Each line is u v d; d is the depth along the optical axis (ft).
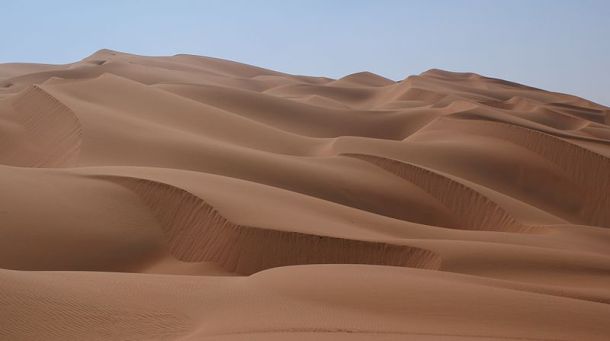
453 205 105.70
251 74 431.43
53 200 68.13
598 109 346.13
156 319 33.19
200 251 65.92
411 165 112.06
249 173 100.27
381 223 78.07
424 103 293.84
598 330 32.58
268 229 64.23
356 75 427.33
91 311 33.19
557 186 132.05
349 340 28.68
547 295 39.17
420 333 30.45
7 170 73.20
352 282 39.40
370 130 211.82
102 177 76.07
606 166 130.31
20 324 30.55
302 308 34.83
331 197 99.30
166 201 71.36
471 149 140.77
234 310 34.63
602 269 59.88
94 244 64.28
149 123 124.47
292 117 206.39
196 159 102.63
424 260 61.72
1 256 58.80
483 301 36.11
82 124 110.63
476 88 404.16
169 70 346.74
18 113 134.62
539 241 76.18
